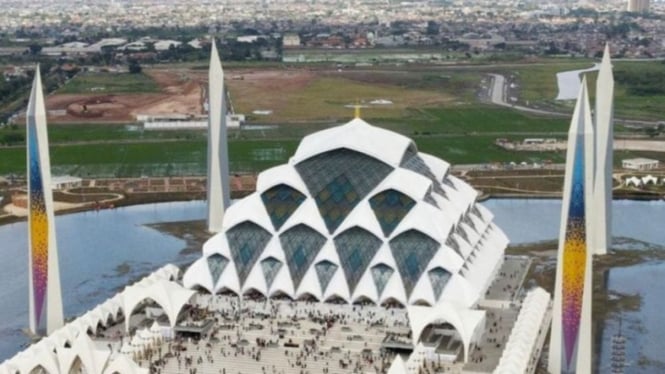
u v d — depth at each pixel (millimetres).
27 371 194125
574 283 199000
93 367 193250
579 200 195125
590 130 193000
